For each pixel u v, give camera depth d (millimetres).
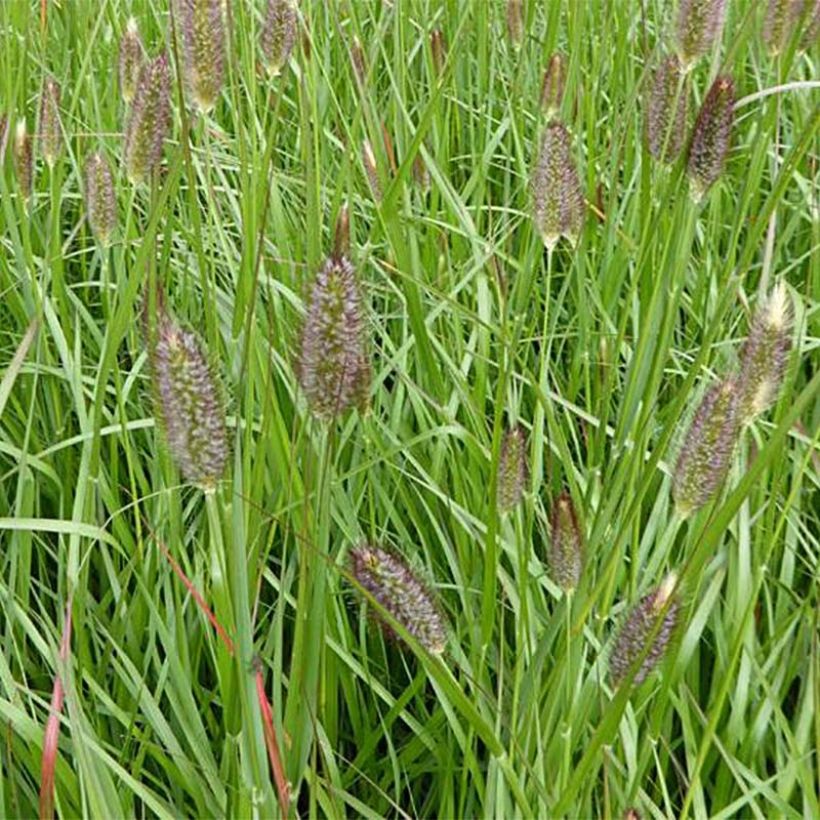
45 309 396
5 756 326
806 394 230
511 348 352
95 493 399
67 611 292
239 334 371
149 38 694
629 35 614
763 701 330
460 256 502
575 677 290
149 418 402
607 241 463
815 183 480
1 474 433
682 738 347
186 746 348
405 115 505
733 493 241
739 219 427
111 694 370
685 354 444
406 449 391
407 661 385
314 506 291
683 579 248
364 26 705
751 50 620
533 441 381
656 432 429
